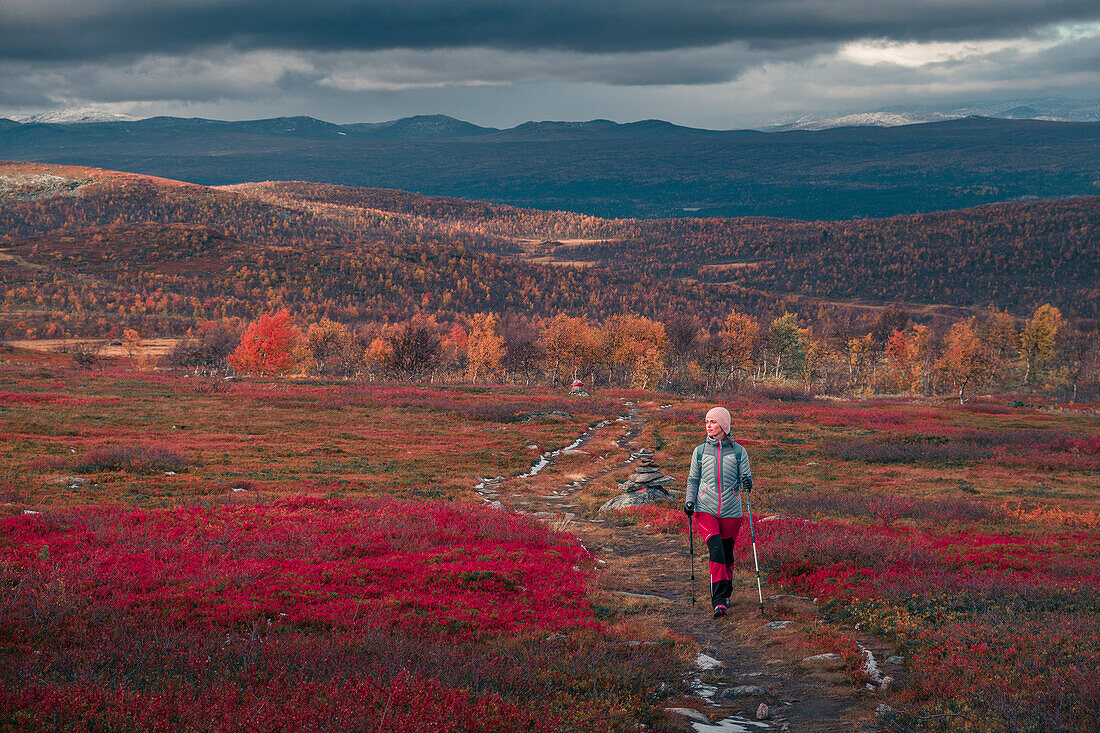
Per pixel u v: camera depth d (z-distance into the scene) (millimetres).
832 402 86188
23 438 36375
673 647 8844
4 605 8352
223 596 10250
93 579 10453
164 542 13766
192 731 5246
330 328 149750
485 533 16734
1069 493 31422
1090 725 5668
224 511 18406
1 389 60812
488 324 141000
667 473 35875
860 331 192375
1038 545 16797
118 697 5773
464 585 11836
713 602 9875
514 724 5965
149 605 9633
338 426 49781
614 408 68500
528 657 7949
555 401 70500
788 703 7238
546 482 33219
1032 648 7570
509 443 45031
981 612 9578
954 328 141125
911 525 20438
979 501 28375
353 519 17750
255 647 7684
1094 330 176125
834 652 8609
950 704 6520
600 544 17516
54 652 7062
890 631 9094
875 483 33938
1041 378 141250
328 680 6785
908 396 127500
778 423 57844
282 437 43625
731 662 8633
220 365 138500
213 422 48031
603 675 7535
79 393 60406
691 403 77500
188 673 6781
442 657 7648
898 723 6426
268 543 14312
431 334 119000
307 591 10883
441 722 5633
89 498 21906
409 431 49562
